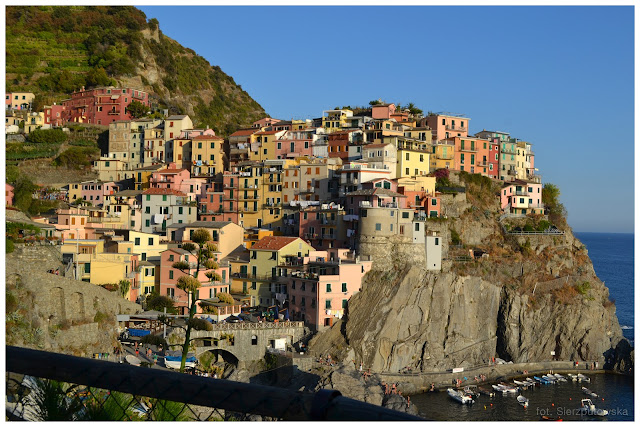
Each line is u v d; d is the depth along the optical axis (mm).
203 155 195125
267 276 144375
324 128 198500
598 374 151250
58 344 92562
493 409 121688
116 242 136875
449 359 141125
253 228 173500
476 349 147125
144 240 142500
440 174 173625
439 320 142250
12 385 16375
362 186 161750
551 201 199375
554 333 154500
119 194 180500
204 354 120375
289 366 119125
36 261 100062
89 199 188375
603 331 157000
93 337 98562
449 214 163250
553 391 135500
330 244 156750
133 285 129250
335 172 171375
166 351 110188
